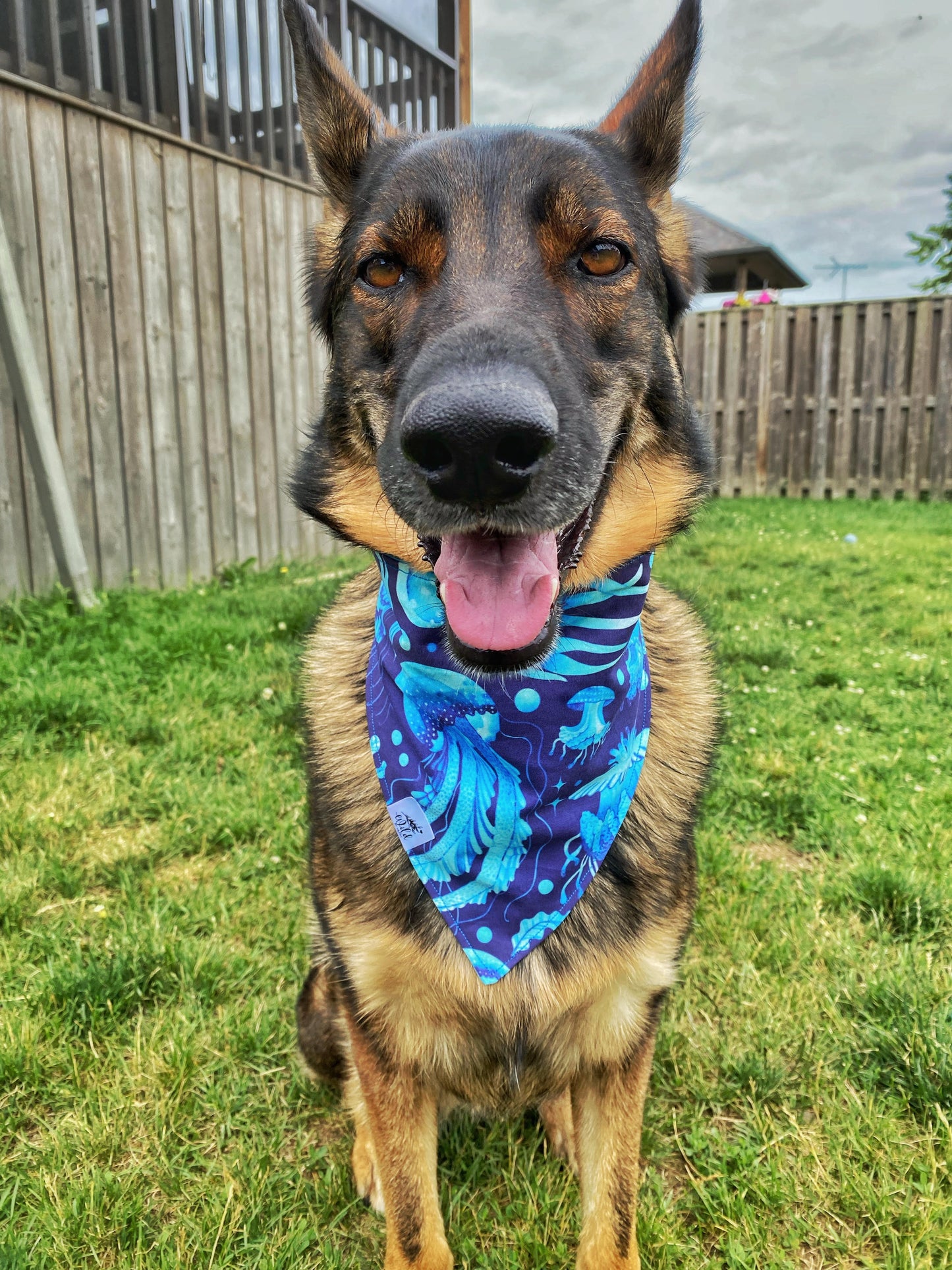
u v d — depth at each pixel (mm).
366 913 600
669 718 680
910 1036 716
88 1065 730
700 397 3617
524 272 587
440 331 555
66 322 1699
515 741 589
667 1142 689
